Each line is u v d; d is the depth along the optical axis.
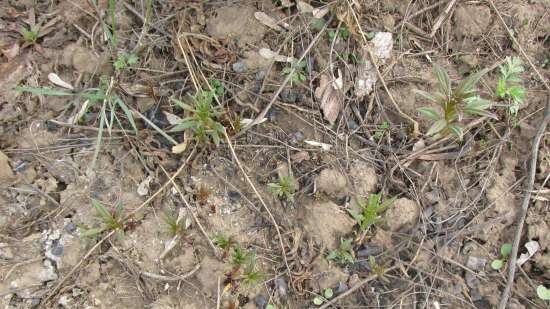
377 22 0.74
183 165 0.66
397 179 0.68
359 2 0.73
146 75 0.70
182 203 0.66
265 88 0.70
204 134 0.65
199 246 0.64
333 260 0.65
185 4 0.72
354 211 0.66
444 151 0.69
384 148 0.69
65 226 0.64
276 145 0.69
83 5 0.72
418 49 0.74
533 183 0.67
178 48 0.70
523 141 0.70
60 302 0.61
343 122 0.70
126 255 0.63
